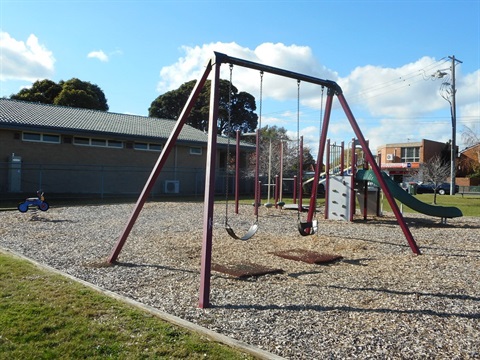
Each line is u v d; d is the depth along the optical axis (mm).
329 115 8516
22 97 38906
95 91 46531
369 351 3287
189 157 26859
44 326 3594
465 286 5297
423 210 11844
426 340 3518
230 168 31922
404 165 52031
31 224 10531
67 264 6176
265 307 4355
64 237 8609
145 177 24750
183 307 4324
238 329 3727
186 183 26625
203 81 5902
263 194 27641
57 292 4555
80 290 4656
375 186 14836
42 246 7566
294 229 10703
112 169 23281
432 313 4219
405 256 7301
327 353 3242
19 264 5852
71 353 3139
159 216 12914
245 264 6324
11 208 14375
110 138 23188
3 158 19641
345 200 12992
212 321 3922
